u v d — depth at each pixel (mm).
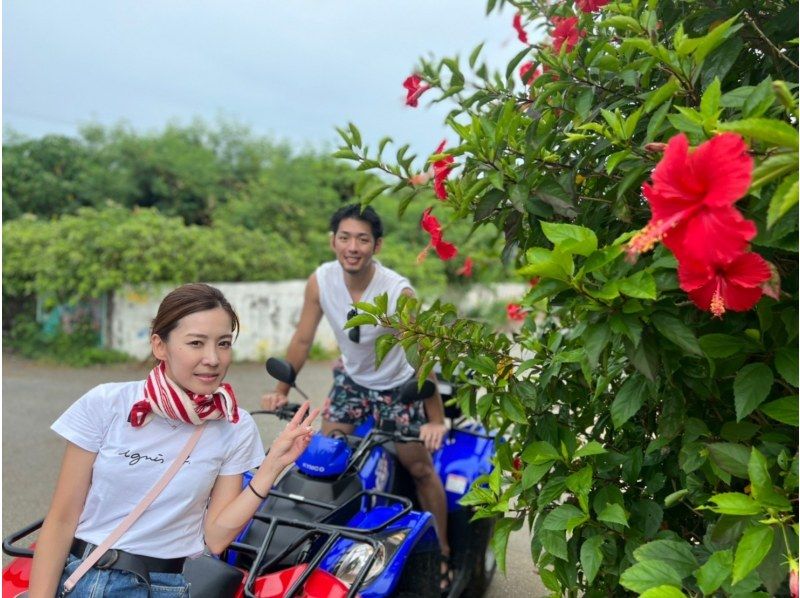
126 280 10602
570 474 1884
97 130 19078
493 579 4156
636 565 1504
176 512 1987
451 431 4012
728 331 1623
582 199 1891
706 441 1681
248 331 11406
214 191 17844
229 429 2102
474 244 14078
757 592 1383
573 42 2115
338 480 2807
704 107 1382
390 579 2395
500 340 2180
